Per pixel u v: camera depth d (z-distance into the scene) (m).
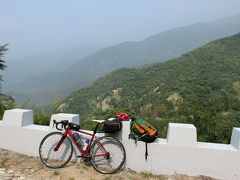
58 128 5.50
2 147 6.08
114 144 5.21
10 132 6.02
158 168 5.00
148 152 5.04
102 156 5.24
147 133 5.01
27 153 5.88
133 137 5.12
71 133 5.31
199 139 8.55
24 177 4.84
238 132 4.81
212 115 9.50
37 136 5.79
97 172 5.08
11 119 6.04
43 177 4.86
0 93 13.36
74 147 5.47
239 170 4.66
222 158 4.73
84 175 4.95
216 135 8.55
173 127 4.97
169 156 4.94
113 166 5.20
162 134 10.29
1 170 5.08
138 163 5.11
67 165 5.34
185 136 4.91
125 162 5.18
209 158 4.78
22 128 5.92
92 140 5.21
